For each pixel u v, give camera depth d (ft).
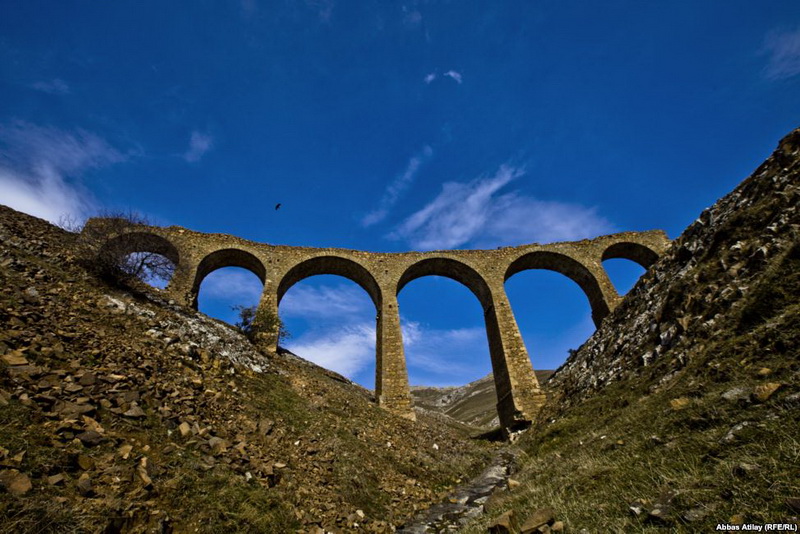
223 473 23.27
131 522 16.14
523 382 85.46
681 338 36.91
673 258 57.93
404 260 105.70
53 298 38.04
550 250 110.93
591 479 20.70
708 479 13.96
